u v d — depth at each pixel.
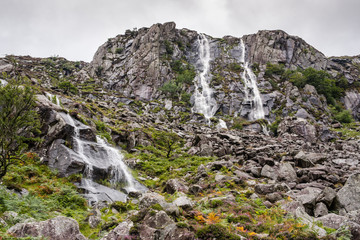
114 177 20.80
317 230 7.63
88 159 20.34
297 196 12.36
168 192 16.89
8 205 9.73
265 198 12.66
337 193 11.33
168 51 103.44
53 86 62.19
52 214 10.72
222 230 6.66
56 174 17.61
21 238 6.03
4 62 72.69
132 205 13.09
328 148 35.47
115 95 79.19
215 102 80.81
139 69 91.31
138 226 7.14
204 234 6.60
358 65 136.75
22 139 13.06
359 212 8.41
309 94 82.25
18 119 12.57
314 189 13.55
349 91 104.62
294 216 9.03
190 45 119.94
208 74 100.00
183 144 38.72
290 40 116.06
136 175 23.09
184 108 74.69
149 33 101.88
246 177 17.61
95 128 30.16
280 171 17.84
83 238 6.96
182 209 9.66
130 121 43.34
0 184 12.29
